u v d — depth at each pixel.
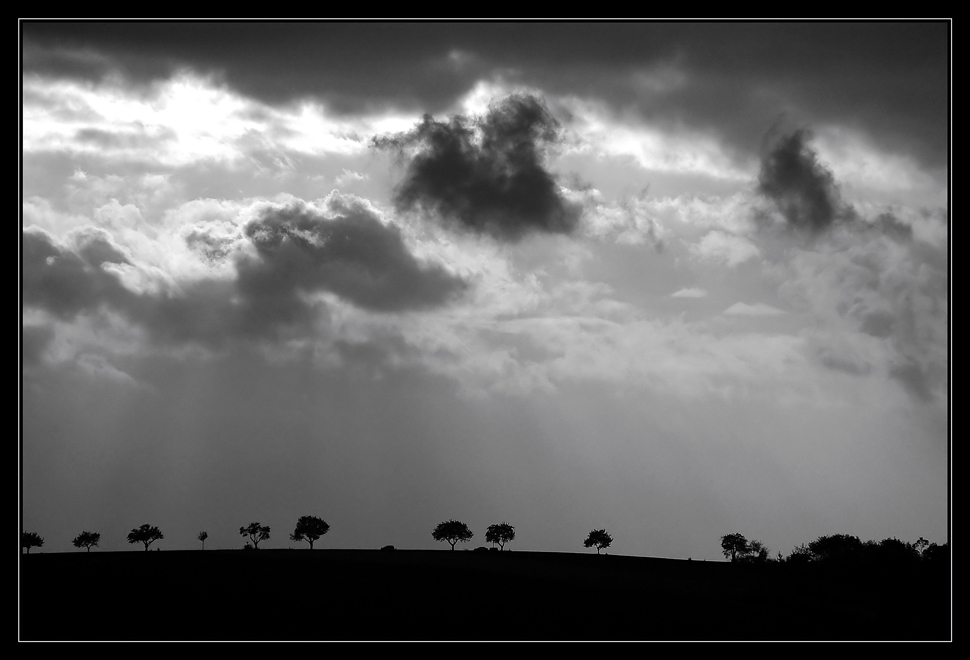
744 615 76.38
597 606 79.19
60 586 78.56
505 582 94.00
